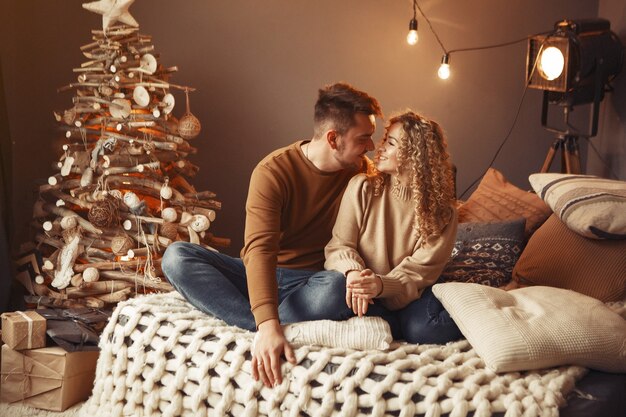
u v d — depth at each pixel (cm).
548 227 282
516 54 389
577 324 213
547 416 188
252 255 223
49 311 285
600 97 340
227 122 388
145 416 227
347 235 238
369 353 209
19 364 262
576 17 387
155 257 310
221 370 216
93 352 268
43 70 362
